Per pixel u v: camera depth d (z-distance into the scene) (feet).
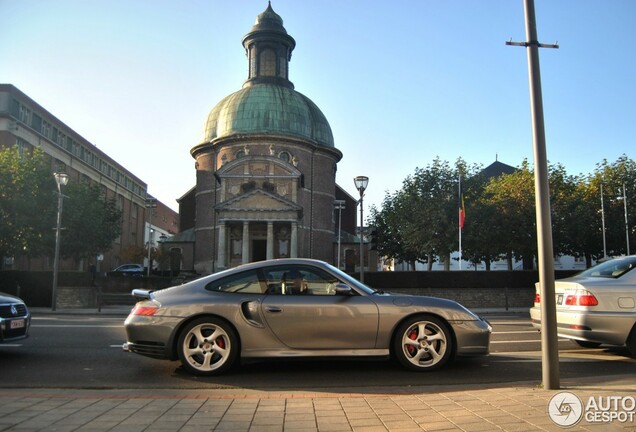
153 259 190.39
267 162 164.86
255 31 190.80
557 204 120.26
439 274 99.81
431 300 24.98
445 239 115.14
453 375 23.81
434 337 24.45
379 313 24.03
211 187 179.83
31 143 168.66
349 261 185.78
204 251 176.96
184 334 23.59
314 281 24.76
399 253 153.28
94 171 223.92
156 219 317.83
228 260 166.20
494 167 221.05
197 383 22.44
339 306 23.88
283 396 18.81
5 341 27.55
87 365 26.89
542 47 20.92
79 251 122.31
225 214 156.35
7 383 22.65
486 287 99.25
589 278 29.53
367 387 21.22
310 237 176.35
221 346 23.70
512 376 23.56
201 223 179.83
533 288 99.66
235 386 21.80
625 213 129.29
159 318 23.66
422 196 120.06
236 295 24.20
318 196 180.55
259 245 170.60
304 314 23.65
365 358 24.03
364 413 16.26
